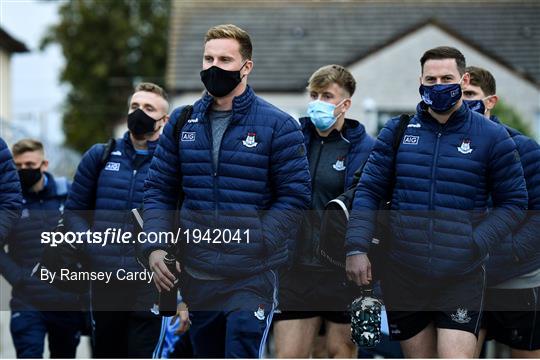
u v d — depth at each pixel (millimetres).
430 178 15414
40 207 21109
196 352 16078
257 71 90062
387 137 15875
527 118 84938
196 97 89875
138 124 18766
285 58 91625
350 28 95562
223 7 97938
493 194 15688
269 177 15523
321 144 19016
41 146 21250
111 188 18938
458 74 15219
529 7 96062
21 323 21172
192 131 15500
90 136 131125
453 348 15383
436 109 15242
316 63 91250
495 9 96125
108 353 19281
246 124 15359
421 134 15602
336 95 18734
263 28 95625
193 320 15961
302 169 15508
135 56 135375
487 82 18531
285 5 98125
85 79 134125
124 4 136125
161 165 15852
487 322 18281
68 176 45531
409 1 97812
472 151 15336
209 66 15180
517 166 15508
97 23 134250
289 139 15406
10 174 17453
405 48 85938
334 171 18797
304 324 18781
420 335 16031
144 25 135875
